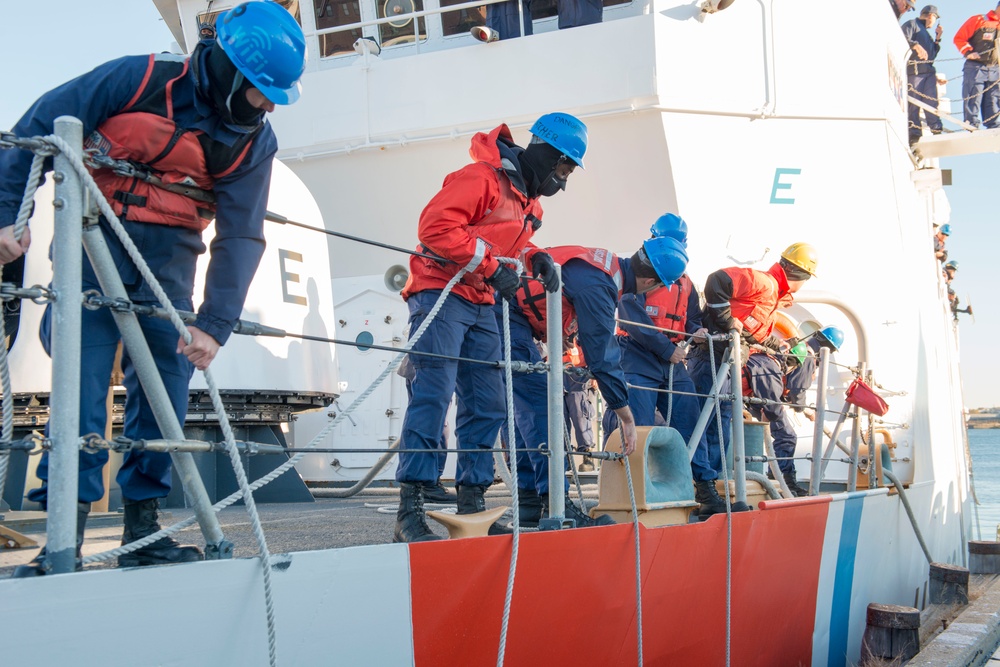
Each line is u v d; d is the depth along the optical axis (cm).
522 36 743
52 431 183
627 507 369
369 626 238
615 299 377
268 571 205
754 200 764
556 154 345
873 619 573
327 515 463
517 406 423
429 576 255
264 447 217
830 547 549
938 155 1124
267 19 217
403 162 768
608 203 748
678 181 731
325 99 776
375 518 441
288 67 217
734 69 746
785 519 480
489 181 325
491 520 290
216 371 536
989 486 5856
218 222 231
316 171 788
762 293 580
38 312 492
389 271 793
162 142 221
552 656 304
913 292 846
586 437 755
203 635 201
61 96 209
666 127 716
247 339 545
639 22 714
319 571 226
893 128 851
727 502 413
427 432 324
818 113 777
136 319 201
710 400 466
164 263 235
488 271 296
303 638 222
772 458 516
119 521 404
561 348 316
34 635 174
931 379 930
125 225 226
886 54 841
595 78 716
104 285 199
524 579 288
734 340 479
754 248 760
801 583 505
